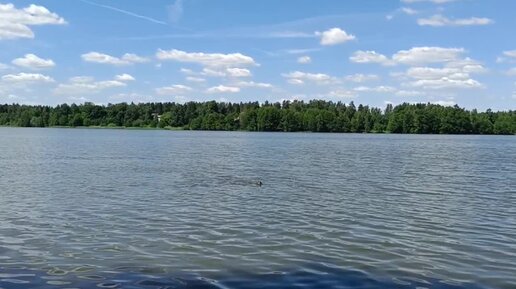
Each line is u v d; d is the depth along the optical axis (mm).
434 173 42938
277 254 15898
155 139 124250
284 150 78500
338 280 13438
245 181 35094
